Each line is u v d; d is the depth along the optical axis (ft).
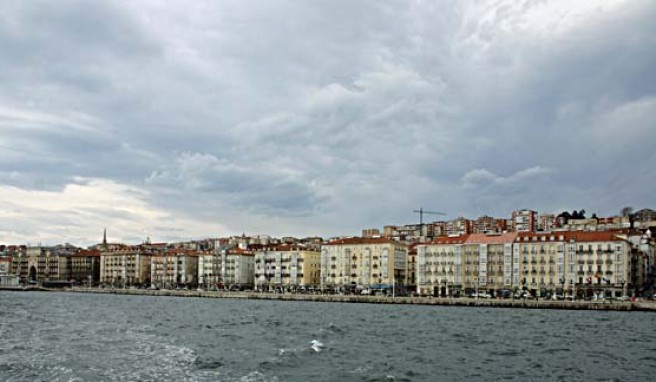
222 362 243.40
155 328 391.04
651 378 232.94
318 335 362.53
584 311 654.12
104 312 563.48
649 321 507.30
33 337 320.09
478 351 299.17
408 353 287.89
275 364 242.17
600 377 233.35
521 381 223.30
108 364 230.68
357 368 240.53
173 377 209.05
